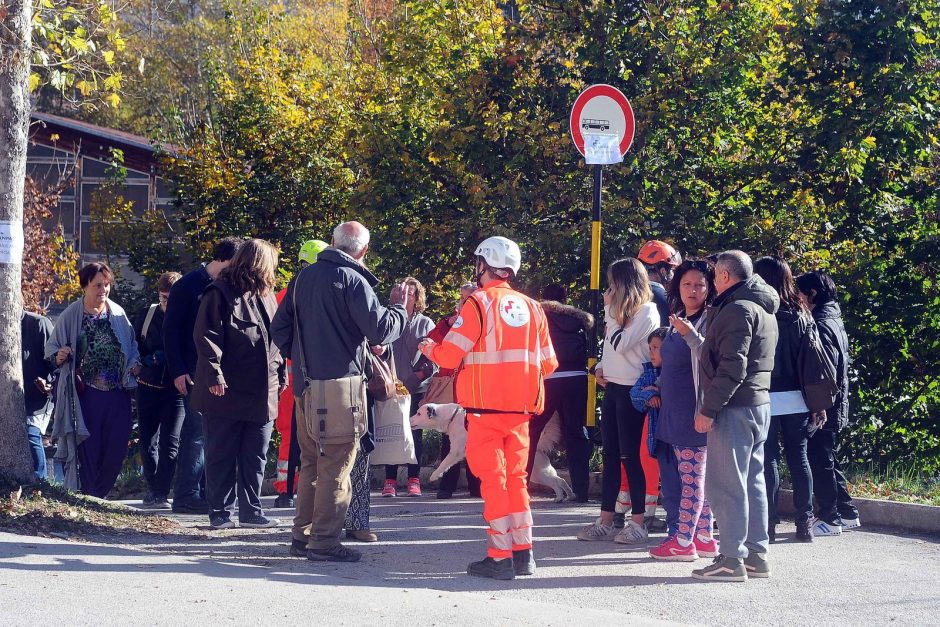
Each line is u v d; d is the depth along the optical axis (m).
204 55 35.59
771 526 7.50
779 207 11.41
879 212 11.18
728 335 6.08
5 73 7.46
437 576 6.25
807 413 7.48
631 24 11.45
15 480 7.45
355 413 6.41
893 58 10.98
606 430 7.55
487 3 12.85
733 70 10.91
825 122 10.95
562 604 5.57
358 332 6.46
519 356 6.28
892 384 11.05
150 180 26.83
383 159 12.41
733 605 5.64
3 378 7.43
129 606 4.83
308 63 27.41
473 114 11.90
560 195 11.55
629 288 7.30
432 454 11.59
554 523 8.27
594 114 9.03
